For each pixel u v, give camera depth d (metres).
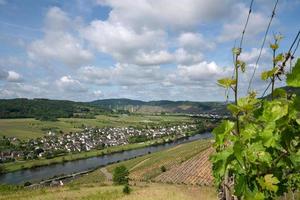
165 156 111.81
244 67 1.92
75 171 121.69
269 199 1.81
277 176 1.81
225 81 1.93
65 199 36.69
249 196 1.79
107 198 36.84
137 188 47.50
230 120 1.90
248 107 1.81
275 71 1.85
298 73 1.50
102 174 106.62
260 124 1.82
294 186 1.80
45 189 46.34
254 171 1.78
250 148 1.78
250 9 1.98
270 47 1.92
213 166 1.93
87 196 38.75
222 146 1.94
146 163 108.12
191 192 36.50
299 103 1.71
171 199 33.19
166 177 73.81
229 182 2.13
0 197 38.16
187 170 73.81
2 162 141.12
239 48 1.94
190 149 113.38
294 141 1.81
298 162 1.78
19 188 47.91
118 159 142.38
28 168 133.00
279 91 1.85
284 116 1.75
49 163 141.75
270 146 1.80
